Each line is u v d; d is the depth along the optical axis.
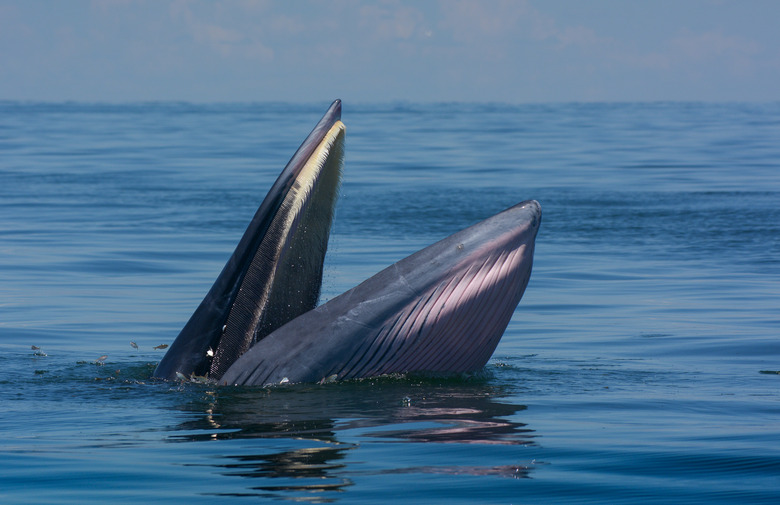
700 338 48.53
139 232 95.62
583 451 26.44
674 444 27.27
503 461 25.48
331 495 22.67
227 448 26.64
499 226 32.69
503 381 36.59
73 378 36.53
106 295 62.88
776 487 23.45
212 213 113.19
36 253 81.31
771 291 63.56
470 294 32.47
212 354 34.28
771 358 43.19
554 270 74.06
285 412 30.31
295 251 35.22
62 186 149.12
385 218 105.75
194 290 64.94
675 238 91.50
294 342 33.28
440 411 30.78
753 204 118.50
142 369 38.66
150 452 26.34
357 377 33.59
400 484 23.52
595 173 173.12
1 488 23.48
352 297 33.41
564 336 49.62
